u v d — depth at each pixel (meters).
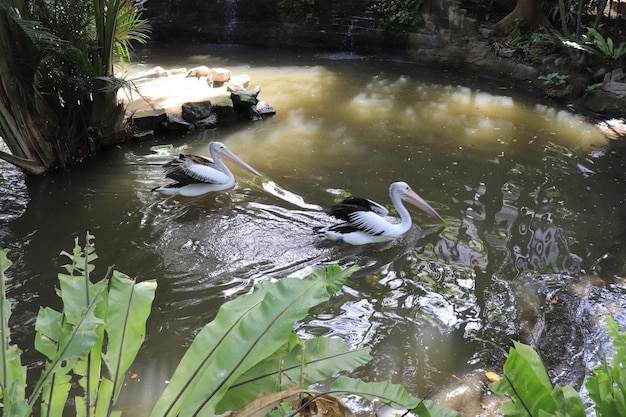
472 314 4.40
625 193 6.39
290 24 12.95
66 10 6.49
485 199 6.23
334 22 12.78
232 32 13.25
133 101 8.57
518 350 1.85
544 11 11.20
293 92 9.86
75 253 2.06
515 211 5.98
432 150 7.50
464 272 4.94
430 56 11.74
